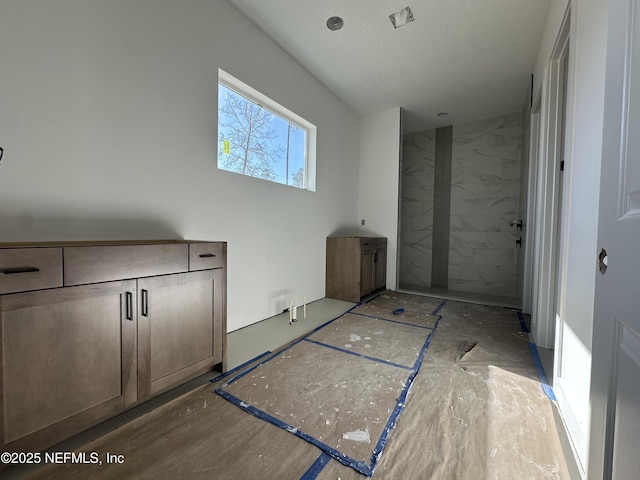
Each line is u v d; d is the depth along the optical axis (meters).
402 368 1.78
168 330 1.42
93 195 1.51
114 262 1.21
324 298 3.56
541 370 1.77
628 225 0.56
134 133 1.67
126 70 1.62
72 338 1.10
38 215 1.33
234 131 2.42
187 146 1.96
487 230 4.25
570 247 1.39
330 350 2.02
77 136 1.44
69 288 1.08
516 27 2.33
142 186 1.72
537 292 2.24
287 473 1.01
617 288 0.60
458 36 2.47
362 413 1.34
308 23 2.38
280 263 2.87
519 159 4.02
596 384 0.69
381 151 4.11
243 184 2.42
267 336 2.27
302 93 3.01
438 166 4.64
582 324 1.21
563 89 2.07
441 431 1.23
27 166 1.29
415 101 3.74
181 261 1.47
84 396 1.13
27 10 1.27
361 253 3.42
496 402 1.44
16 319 0.97
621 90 0.61
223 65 2.17
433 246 4.69
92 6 1.47
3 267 0.94
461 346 2.13
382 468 1.03
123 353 1.25
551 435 1.21
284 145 2.96
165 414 1.32
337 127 3.71
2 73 1.22
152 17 1.73
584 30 1.26
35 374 1.01
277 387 1.55
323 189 3.49
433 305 3.29
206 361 1.60
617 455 0.57
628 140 0.58
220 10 2.13
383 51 2.71
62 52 1.38
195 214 2.03
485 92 3.47
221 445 1.14
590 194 1.15
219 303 1.67
